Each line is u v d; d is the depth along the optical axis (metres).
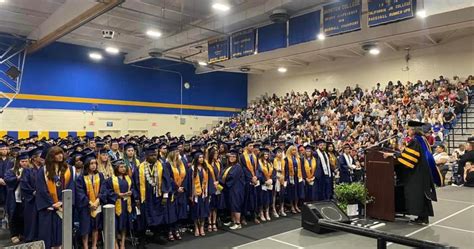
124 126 18.72
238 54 12.46
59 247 4.72
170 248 5.43
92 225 5.09
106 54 18.14
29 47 15.27
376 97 16.17
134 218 5.53
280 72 22.55
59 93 16.55
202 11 12.49
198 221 6.23
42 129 15.98
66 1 11.62
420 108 13.49
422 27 11.41
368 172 5.62
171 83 20.62
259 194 7.04
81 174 5.07
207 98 22.25
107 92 18.16
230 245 5.54
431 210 5.15
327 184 8.20
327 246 4.44
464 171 8.55
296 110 18.70
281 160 7.54
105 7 9.84
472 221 5.20
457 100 13.02
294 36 10.87
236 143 8.93
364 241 4.63
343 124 15.07
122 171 5.45
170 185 5.73
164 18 13.33
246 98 24.14
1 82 15.01
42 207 4.67
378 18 8.83
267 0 10.97
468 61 14.95
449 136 11.96
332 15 9.66
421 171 5.15
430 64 16.11
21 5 12.05
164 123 20.27
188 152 8.00
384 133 12.25
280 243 4.60
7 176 5.85
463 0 9.33
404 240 1.59
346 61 19.25
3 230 6.59
